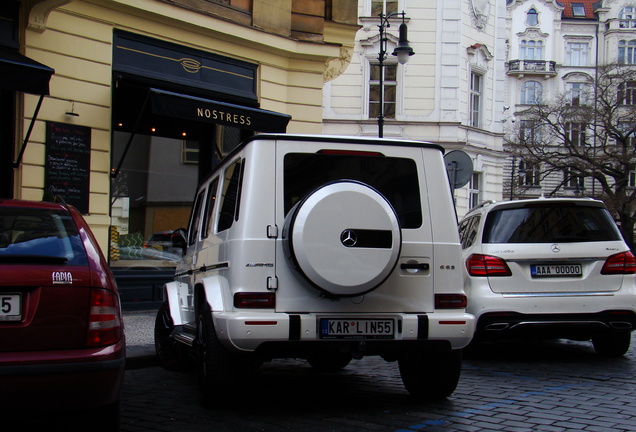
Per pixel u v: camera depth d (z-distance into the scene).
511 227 8.05
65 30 11.24
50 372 3.90
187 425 5.18
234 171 5.77
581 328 7.80
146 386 6.90
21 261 4.05
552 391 6.38
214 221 6.17
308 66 15.26
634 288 7.92
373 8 30.53
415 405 5.83
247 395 6.31
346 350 5.27
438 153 5.72
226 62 13.78
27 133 10.27
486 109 32.28
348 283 4.97
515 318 7.75
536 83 70.69
